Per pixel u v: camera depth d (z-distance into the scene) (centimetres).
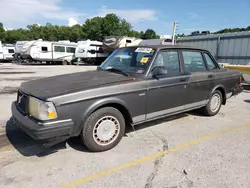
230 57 1599
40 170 279
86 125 308
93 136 317
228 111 570
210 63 497
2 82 1022
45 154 321
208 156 323
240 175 275
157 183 257
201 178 267
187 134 407
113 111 329
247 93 849
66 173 274
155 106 378
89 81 333
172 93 400
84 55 2395
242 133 416
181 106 426
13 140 368
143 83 353
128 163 301
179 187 250
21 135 389
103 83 323
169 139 383
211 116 517
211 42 1733
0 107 578
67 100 283
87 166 291
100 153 327
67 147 343
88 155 320
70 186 249
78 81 336
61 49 2389
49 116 273
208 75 470
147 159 312
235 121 487
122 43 2217
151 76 367
